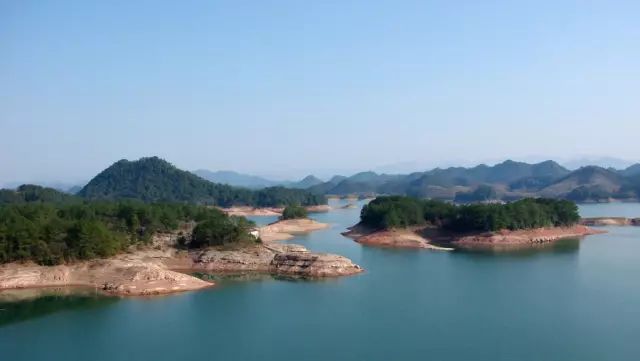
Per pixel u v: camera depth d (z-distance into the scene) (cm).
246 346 9688
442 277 15550
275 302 12662
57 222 15988
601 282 14688
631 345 9675
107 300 12812
